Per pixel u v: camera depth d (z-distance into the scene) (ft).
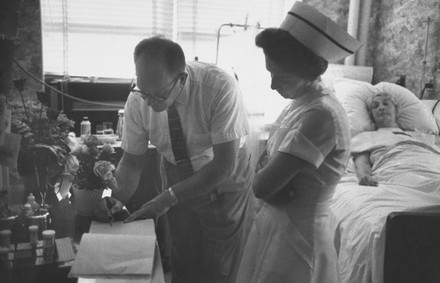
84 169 4.39
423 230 5.03
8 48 3.04
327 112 3.57
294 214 3.86
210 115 4.48
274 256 3.95
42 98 4.89
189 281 5.44
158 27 9.36
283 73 3.58
